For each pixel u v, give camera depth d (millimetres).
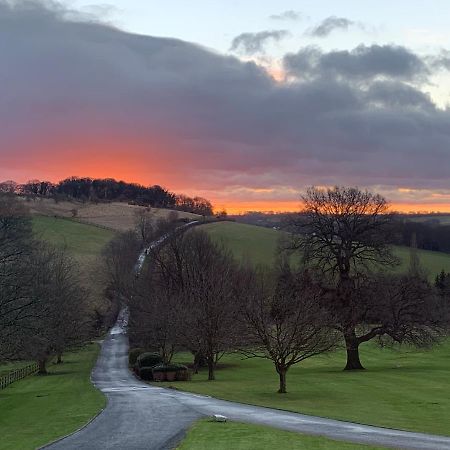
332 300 56812
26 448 22641
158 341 65625
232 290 65125
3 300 49656
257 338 46281
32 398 43531
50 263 89625
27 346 55906
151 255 82375
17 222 57312
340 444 20391
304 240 59406
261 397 37875
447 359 67500
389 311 55688
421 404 34406
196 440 20906
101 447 21672
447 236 147500
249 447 19438
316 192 59531
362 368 58062
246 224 162625
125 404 34531
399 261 59094
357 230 58219
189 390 42844
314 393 39875
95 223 168250
